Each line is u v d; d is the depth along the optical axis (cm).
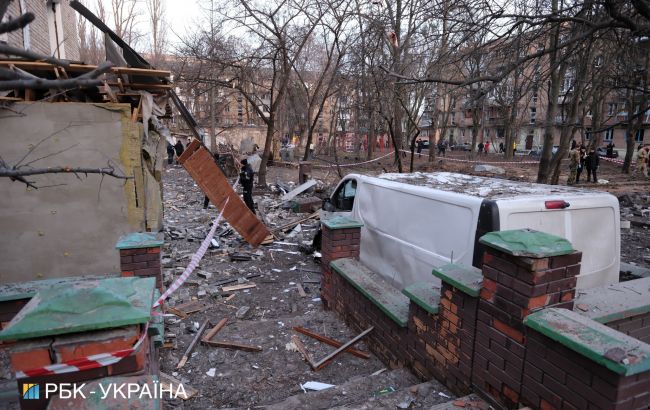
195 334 503
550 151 1323
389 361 414
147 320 221
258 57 1705
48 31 1140
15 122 616
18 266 648
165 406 357
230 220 926
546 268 251
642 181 2147
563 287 260
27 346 207
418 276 473
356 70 1602
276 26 1645
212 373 411
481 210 393
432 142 3078
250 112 4684
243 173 1217
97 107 646
